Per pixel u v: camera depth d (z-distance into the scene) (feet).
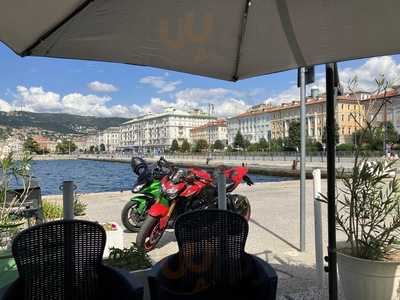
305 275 13.28
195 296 7.50
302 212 16.44
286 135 325.01
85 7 6.06
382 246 9.98
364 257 9.90
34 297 6.51
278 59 8.52
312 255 15.88
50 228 6.68
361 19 6.55
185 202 17.67
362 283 9.56
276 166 128.57
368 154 10.75
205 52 8.16
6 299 6.02
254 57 8.48
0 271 8.75
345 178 10.59
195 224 7.63
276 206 29.63
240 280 7.72
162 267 7.66
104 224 14.05
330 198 8.78
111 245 13.05
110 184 86.63
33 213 14.55
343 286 10.16
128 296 6.36
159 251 17.10
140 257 10.48
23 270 6.43
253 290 7.41
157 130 464.65
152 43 7.59
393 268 9.27
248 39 7.70
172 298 7.41
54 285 6.67
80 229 6.86
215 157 234.99
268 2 6.54
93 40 7.13
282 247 17.33
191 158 256.93
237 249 7.76
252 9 6.75
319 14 6.58
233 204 21.62
